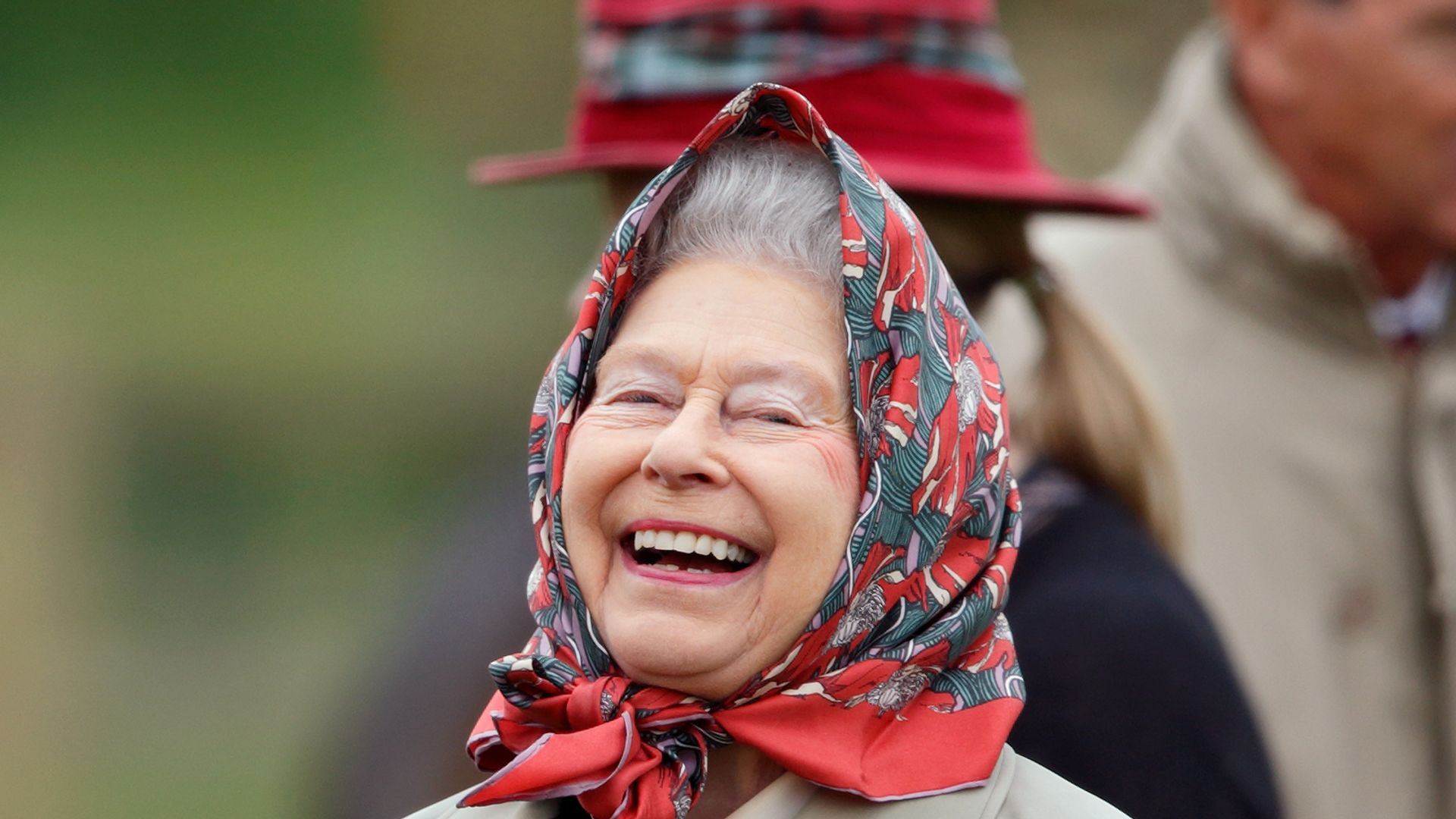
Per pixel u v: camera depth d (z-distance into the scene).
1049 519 8.84
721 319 6.31
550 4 63.47
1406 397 12.84
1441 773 12.38
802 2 10.12
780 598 6.06
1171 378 13.25
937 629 6.28
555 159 11.03
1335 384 12.91
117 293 55.78
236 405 50.69
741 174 6.60
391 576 40.94
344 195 61.00
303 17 65.44
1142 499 9.48
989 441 6.51
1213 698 8.13
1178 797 7.79
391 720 10.66
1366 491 12.76
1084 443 9.48
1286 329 13.07
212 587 40.84
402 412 50.84
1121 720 7.89
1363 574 12.70
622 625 6.13
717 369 6.22
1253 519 12.90
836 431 6.25
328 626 38.62
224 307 54.81
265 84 64.44
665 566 6.41
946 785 6.16
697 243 6.54
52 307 54.75
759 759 6.47
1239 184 13.01
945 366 6.34
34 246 57.34
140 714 34.09
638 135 10.56
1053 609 8.23
